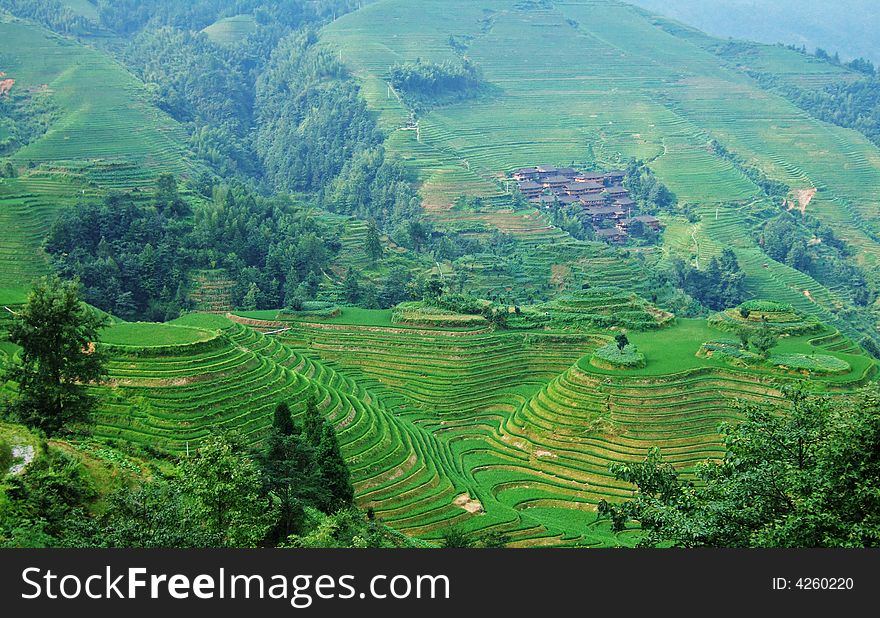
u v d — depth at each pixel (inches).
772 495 1702.8
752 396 4010.8
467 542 2723.9
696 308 6658.5
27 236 6107.3
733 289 7568.9
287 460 2367.1
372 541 2218.3
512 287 6865.2
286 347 4562.0
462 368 4675.2
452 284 6540.4
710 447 3737.7
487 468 3791.8
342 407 3673.7
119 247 6151.6
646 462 2059.5
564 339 4857.3
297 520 2234.3
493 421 4247.0
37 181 7057.1
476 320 5054.1
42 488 1836.9
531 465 3794.3
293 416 3422.7
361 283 6545.3
